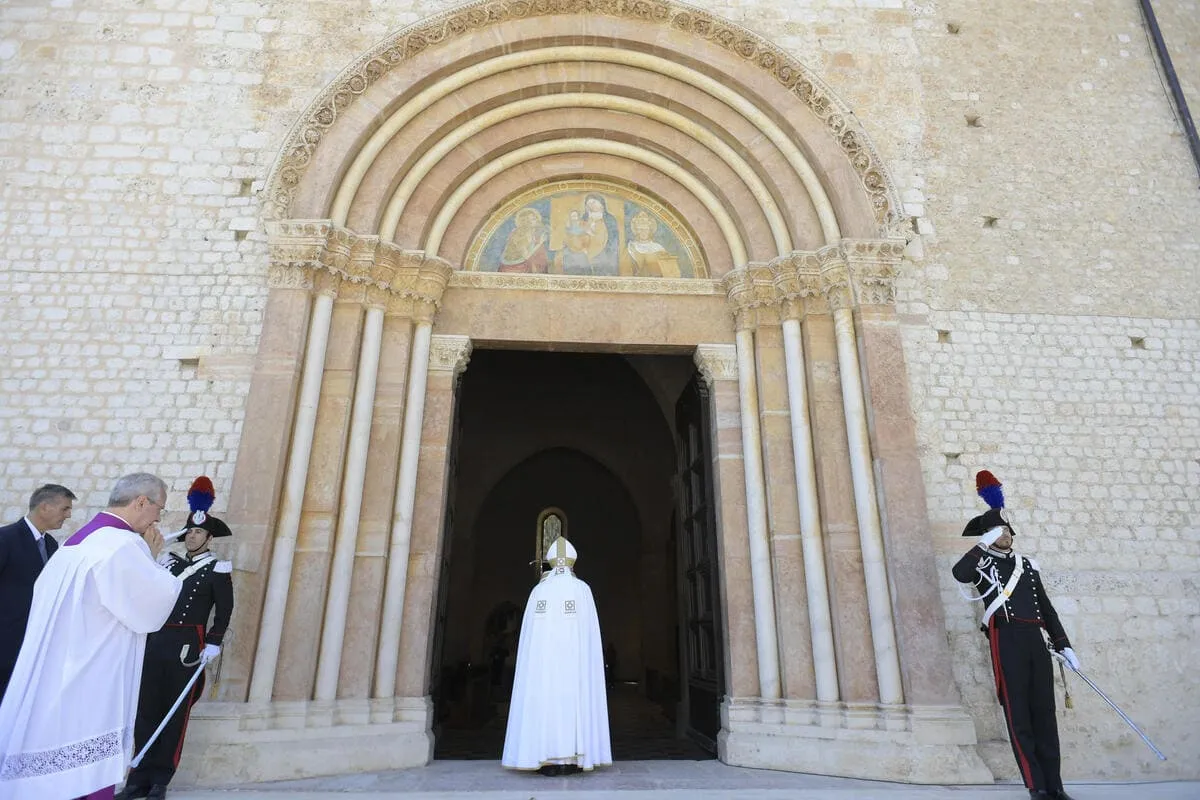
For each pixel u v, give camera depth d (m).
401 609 7.29
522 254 8.97
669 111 9.05
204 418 7.39
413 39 8.55
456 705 11.70
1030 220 8.71
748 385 8.23
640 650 19.22
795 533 7.63
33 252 7.79
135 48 8.61
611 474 19.56
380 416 7.71
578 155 9.30
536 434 17.47
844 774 6.44
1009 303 8.36
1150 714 7.00
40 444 7.21
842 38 9.26
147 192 8.09
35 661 3.08
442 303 8.49
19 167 8.04
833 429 7.74
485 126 8.88
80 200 8.00
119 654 3.28
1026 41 9.52
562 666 6.29
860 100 9.00
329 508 7.14
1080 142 9.10
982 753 6.69
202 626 5.41
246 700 6.31
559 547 6.73
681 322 8.62
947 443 7.77
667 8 8.86
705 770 6.64
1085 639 7.19
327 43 8.77
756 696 7.32
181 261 7.89
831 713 6.89
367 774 6.29
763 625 7.43
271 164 8.27
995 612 5.51
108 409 7.37
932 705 6.60
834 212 8.32
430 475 7.87
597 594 19.53
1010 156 8.95
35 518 4.97
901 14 9.45
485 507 20.06
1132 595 7.37
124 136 8.27
